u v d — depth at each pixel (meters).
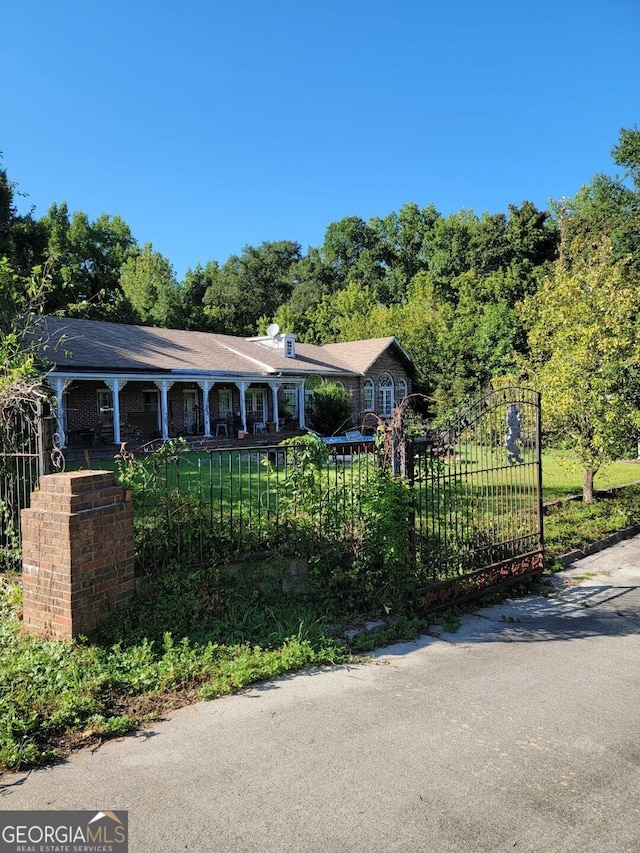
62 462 5.84
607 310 11.38
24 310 9.98
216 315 47.28
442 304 40.97
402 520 5.92
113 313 33.22
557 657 5.05
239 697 4.17
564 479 15.03
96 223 41.66
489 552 7.05
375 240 60.56
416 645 5.33
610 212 34.53
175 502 5.62
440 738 3.60
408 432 6.34
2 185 23.17
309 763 3.29
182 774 3.18
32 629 4.87
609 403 11.05
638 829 2.75
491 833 2.71
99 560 4.84
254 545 5.89
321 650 4.96
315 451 6.04
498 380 12.42
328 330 43.94
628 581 7.62
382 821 2.79
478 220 52.78
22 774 3.19
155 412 22.52
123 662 4.41
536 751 3.46
